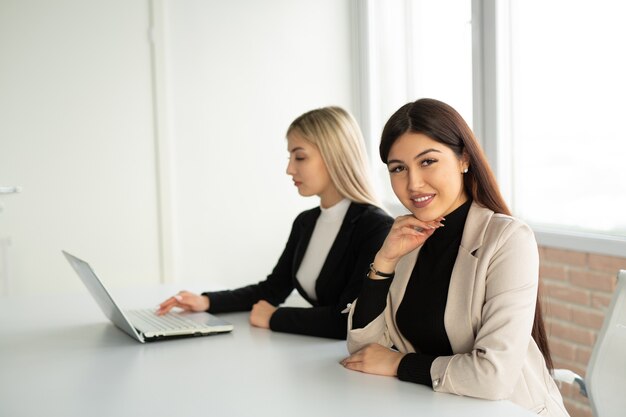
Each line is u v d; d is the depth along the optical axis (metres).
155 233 4.18
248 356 1.79
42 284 3.96
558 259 3.14
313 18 4.49
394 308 1.72
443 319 1.61
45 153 3.93
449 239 1.67
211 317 2.20
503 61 3.40
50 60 3.91
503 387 1.44
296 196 4.50
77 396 1.51
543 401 1.59
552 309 3.19
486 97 3.44
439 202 1.59
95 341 1.98
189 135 4.23
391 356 1.62
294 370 1.66
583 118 3.06
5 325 2.20
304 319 2.02
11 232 3.89
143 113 4.12
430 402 1.42
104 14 4.00
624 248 2.78
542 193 3.32
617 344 1.62
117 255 4.11
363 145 2.32
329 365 1.69
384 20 4.48
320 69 4.53
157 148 4.14
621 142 2.89
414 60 4.37
